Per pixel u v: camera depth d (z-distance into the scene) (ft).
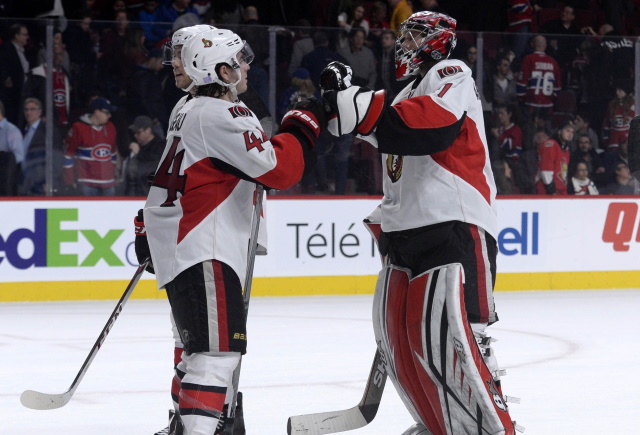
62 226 52.80
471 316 19.30
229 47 19.44
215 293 18.60
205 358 18.70
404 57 20.26
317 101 19.16
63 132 52.44
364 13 65.26
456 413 18.85
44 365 34.68
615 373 33.14
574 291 58.70
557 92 58.34
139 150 53.52
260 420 26.04
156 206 19.35
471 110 19.66
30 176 52.21
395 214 19.99
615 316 47.70
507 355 36.73
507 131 57.88
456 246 19.30
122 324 44.42
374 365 21.12
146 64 53.06
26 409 27.61
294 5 64.13
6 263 52.16
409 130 18.43
